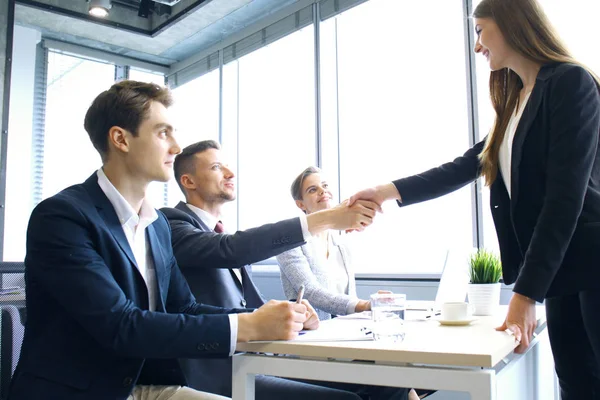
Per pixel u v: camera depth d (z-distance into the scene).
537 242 1.19
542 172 1.30
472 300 1.76
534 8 1.38
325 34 4.25
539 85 1.32
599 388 1.30
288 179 4.48
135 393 1.37
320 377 1.08
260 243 1.66
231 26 4.95
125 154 1.34
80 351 1.17
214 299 1.80
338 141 4.11
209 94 5.39
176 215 1.90
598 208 1.23
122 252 1.25
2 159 4.18
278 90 4.62
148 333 1.12
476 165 1.74
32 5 4.42
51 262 1.14
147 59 5.70
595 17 2.82
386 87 3.84
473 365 0.92
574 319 1.33
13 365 1.49
